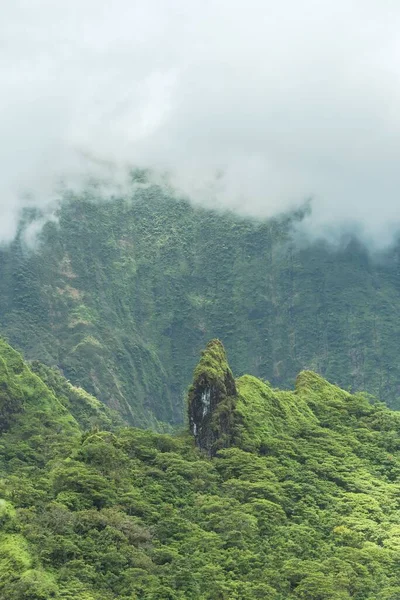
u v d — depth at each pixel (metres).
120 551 137.12
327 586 138.00
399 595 140.75
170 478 163.12
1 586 124.38
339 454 188.88
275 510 158.62
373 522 163.38
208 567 137.75
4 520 137.88
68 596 123.50
